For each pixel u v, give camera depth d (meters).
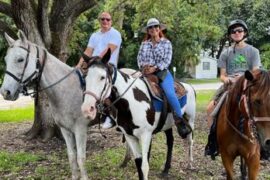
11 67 6.02
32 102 21.95
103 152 8.96
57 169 7.79
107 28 6.83
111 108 5.82
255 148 4.93
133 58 33.16
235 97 4.97
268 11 25.05
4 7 10.15
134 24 16.14
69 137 6.62
